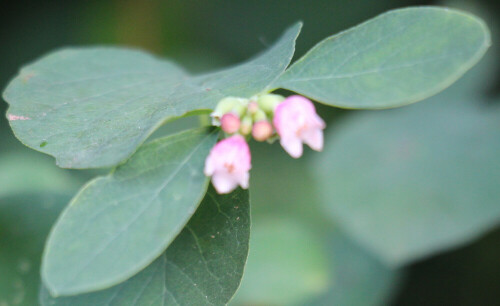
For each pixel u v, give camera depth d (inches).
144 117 7.2
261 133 7.0
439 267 11.9
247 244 7.1
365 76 6.9
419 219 10.0
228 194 7.2
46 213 8.7
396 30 7.0
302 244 10.9
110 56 8.5
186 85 7.6
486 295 11.7
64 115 7.4
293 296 10.4
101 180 6.9
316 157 11.5
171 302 7.2
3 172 10.6
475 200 10.1
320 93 7.0
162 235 6.7
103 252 6.7
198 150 7.0
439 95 12.9
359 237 10.0
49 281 6.6
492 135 11.1
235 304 10.2
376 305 10.6
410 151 11.1
